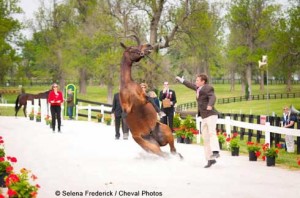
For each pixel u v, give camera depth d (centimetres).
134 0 5391
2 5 7994
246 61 9031
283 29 6950
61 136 2423
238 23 8812
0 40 7669
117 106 2280
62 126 3103
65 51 8294
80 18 7831
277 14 8506
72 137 2372
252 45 8825
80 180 1248
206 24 5391
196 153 1805
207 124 1441
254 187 1154
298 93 8288
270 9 8531
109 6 5409
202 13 5347
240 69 9875
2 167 1170
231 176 1305
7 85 10706
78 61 7656
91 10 7169
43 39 8831
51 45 8525
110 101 8025
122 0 5378
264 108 6644
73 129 2881
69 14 8269
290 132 1672
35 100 3828
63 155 1711
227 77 14925
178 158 1584
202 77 1459
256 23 8656
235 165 1512
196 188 1141
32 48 9069
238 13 8669
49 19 8406
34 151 1822
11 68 8500
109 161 1569
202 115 1452
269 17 8575
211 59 7862
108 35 5769
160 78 5372
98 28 5703
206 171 1385
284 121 2141
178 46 5681
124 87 1509
